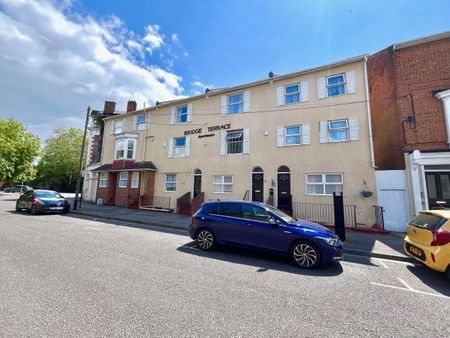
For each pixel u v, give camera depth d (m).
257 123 16.19
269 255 7.32
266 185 15.12
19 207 16.27
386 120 13.99
